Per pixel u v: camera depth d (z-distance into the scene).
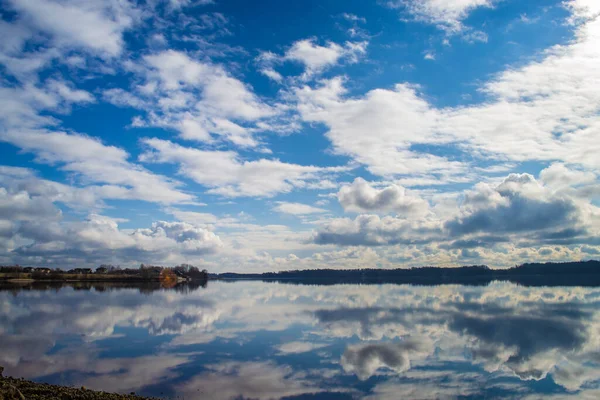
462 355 32.72
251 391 24.09
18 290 132.25
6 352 34.19
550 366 29.52
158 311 65.38
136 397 22.30
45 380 26.08
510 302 75.94
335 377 26.89
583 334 41.09
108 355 33.09
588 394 23.81
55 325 49.59
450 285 168.50
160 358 32.03
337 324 48.84
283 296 103.00
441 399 23.02
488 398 23.09
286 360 31.28
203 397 23.05
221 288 164.50
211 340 39.31
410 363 30.34
